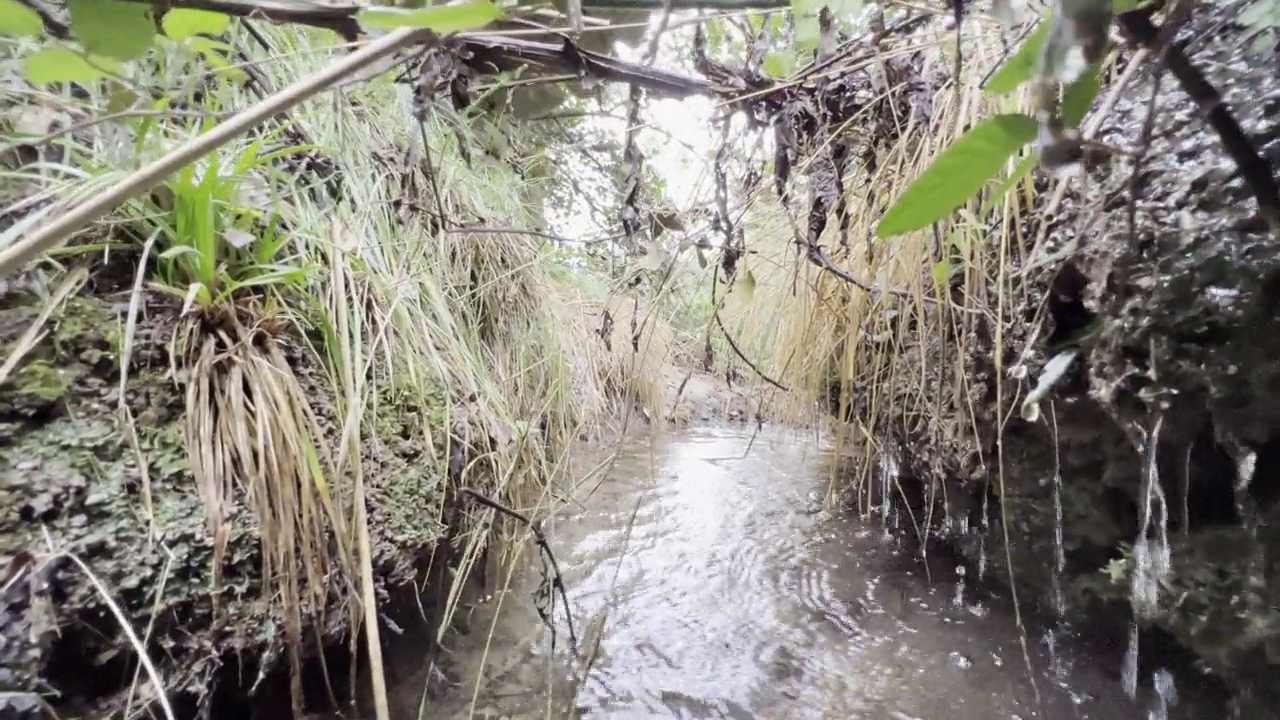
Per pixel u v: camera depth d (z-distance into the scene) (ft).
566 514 5.43
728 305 6.90
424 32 1.37
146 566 2.10
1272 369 2.00
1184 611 2.48
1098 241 2.49
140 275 2.38
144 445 2.28
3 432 2.06
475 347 4.48
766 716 2.93
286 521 2.46
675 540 4.93
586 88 2.58
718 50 3.61
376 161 4.13
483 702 3.03
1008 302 3.12
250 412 2.51
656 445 7.87
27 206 2.46
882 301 3.85
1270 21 1.61
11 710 1.75
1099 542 2.95
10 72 2.56
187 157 1.27
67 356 2.28
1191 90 1.44
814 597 4.03
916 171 3.31
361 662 2.97
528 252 5.76
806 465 6.95
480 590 4.00
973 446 3.58
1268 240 1.95
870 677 3.21
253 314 2.72
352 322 3.27
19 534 1.94
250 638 2.33
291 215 3.15
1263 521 2.20
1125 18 1.32
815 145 3.39
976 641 3.48
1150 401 2.31
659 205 3.58
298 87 1.32
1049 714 2.87
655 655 3.42
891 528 4.98
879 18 2.67
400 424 3.27
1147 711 2.80
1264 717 2.36
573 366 7.14
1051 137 1.15
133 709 2.02
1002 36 2.69
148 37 1.38
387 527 2.93
